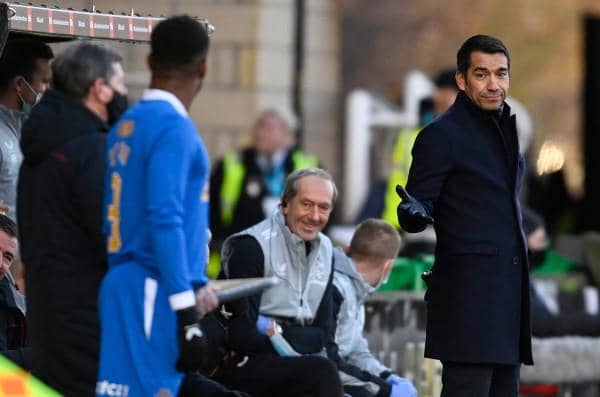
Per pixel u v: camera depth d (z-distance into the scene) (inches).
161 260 780.6
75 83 838.5
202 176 807.1
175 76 808.9
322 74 2630.4
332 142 2618.1
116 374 796.0
